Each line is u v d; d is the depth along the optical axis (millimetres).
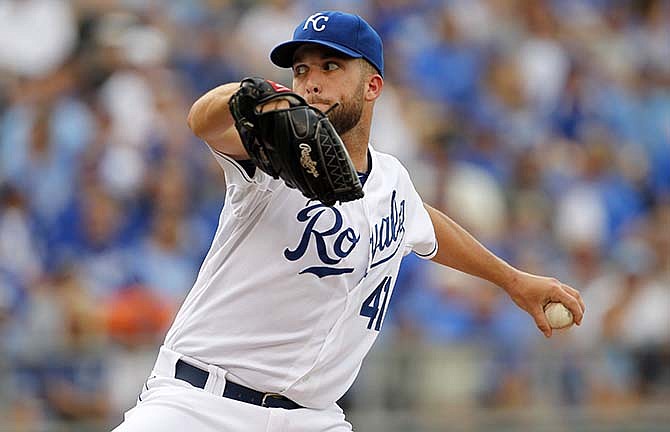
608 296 28891
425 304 26359
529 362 24328
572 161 33625
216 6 33469
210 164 29375
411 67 34656
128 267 25594
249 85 9883
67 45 31734
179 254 26797
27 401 21781
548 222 31438
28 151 28344
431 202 29766
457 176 30766
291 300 11391
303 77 11695
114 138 28422
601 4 40156
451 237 13648
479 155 32219
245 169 10859
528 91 35750
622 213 32906
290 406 11672
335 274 11461
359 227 11617
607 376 24797
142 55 30953
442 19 36219
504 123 34125
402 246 12609
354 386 22906
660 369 25203
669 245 31859
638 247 31344
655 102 37750
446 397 23594
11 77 30906
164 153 28781
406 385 23297
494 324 26516
